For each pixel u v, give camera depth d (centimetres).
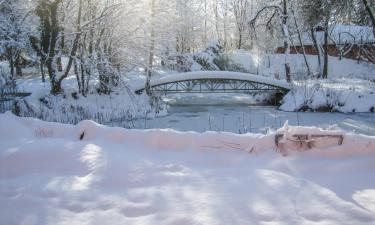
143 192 302
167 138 397
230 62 3341
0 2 1511
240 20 4341
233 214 267
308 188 308
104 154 369
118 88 1892
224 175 335
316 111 1862
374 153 376
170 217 263
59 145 384
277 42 2734
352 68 3109
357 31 3366
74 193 301
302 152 378
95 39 1778
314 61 3241
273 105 2136
